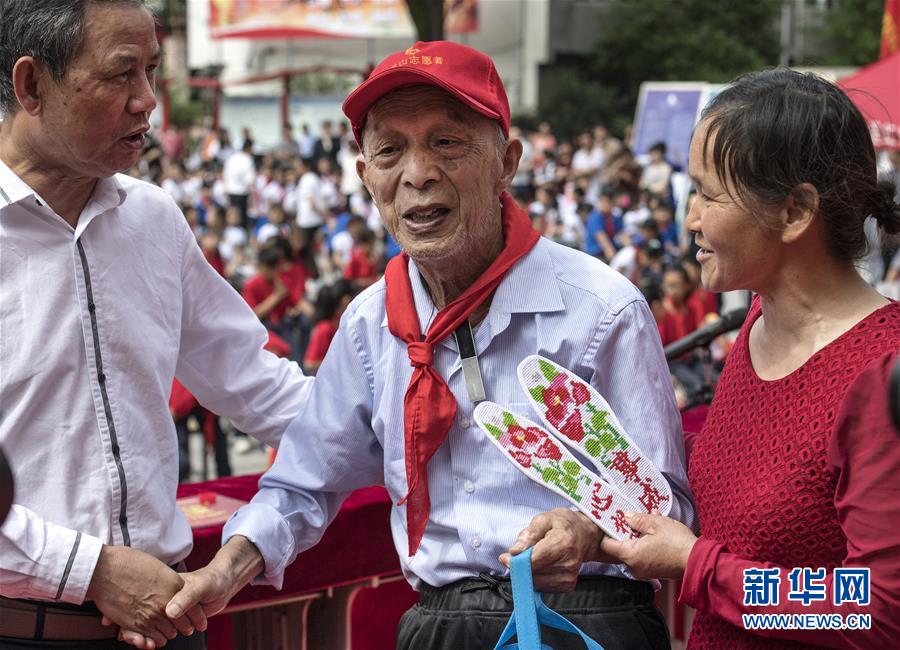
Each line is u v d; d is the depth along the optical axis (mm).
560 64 27000
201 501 2732
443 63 1855
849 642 1552
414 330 1972
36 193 1962
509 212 2006
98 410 1998
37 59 1873
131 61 1895
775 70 1704
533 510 1917
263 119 24594
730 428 1753
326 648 2865
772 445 1649
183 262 2227
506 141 1967
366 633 2953
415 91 1861
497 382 1955
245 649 2887
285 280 8453
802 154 1595
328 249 13430
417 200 1880
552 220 13734
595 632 1894
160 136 23734
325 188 16016
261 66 29281
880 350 1555
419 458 1926
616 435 1862
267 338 2430
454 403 1932
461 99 1837
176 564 2164
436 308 2027
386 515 2756
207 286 2299
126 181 2148
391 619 2988
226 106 24672
